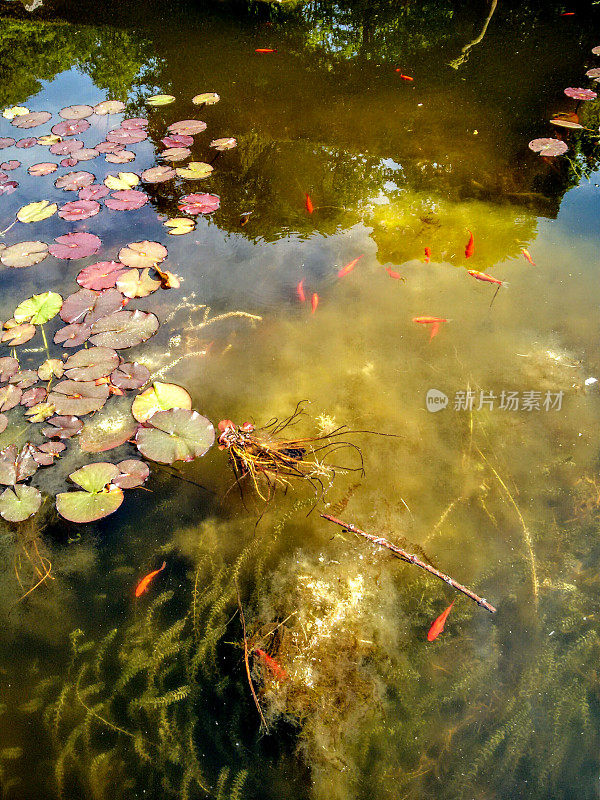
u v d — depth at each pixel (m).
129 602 1.35
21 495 1.46
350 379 1.66
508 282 1.85
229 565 1.39
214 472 1.53
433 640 1.28
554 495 1.44
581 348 1.68
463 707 1.21
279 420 1.59
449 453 1.52
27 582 1.38
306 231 2.04
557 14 3.25
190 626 1.32
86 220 2.13
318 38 3.10
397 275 1.89
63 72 2.99
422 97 2.61
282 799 1.15
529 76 2.71
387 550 1.40
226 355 1.72
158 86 2.78
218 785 1.17
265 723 1.22
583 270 1.87
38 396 1.62
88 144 2.49
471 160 2.27
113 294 1.85
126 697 1.25
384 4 3.43
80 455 1.55
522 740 1.18
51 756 1.20
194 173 2.25
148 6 3.52
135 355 1.73
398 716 1.21
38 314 1.81
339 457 1.53
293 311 1.82
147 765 1.19
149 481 1.52
